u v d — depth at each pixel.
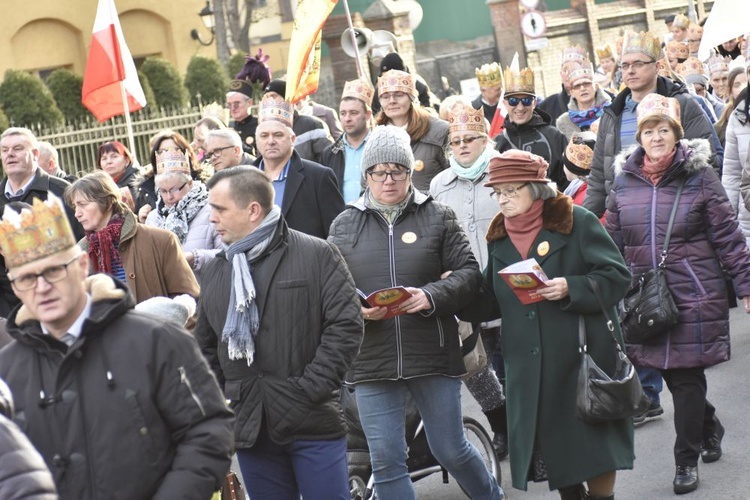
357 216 15.18
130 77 32.56
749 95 20.69
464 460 15.02
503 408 19.08
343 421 13.24
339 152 22.98
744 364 23.47
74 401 9.16
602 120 21.11
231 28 90.69
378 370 14.65
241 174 13.09
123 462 9.14
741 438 18.83
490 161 14.70
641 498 16.81
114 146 26.84
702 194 16.61
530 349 14.51
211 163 21.70
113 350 9.24
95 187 16.69
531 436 14.44
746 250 16.55
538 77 86.88
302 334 12.97
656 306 16.44
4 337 12.62
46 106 58.50
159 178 19.52
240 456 13.23
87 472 9.14
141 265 16.66
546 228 14.57
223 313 13.14
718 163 21.00
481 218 19.36
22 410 9.22
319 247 13.19
